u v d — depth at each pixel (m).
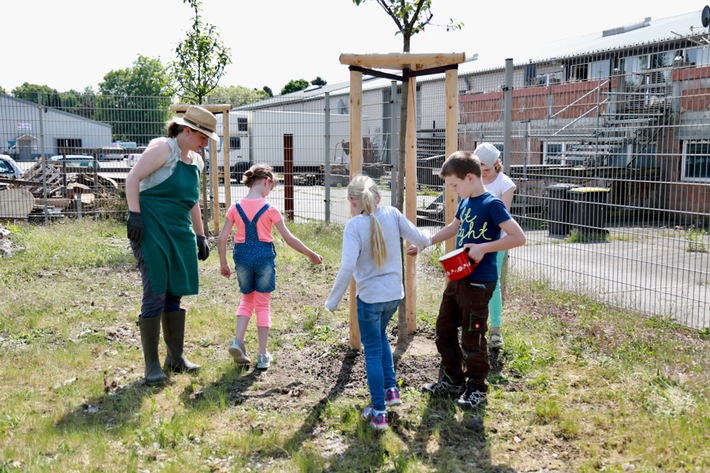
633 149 11.84
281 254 9.36
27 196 12.51
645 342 5.23
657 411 3.91
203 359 5.02
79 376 4.59
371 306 3.75
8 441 3.55
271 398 4.24
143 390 4.36
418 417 3.90
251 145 16.36
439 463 3.35
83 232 11.14
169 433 3.64
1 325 5.70
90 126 13.18
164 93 12.62
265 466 3.36
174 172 4.51
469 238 3.95
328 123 12.79
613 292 6.61
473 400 4.00
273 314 6.30
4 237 9.28
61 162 15.55
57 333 5.56
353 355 4.98
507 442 3.59
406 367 4.69
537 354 4.93
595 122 14.45
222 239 4.79
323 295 7.09
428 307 6.25
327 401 4.16
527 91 14.56
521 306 6.39
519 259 7.71
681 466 3.26
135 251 4.57
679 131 9.32
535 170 10.20
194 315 6.17
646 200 7.55
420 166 11.91
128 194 4.32
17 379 4.52
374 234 3.71
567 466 3.32
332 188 17.77
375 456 3.43
